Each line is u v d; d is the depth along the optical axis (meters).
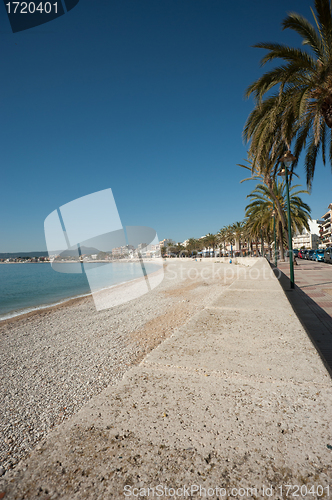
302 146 12.46
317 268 20.69
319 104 9.30
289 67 9.41
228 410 1.44
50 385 4.47
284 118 10.23
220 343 2.45
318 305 7.50
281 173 12.90
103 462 1.14
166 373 1.88
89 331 8.25
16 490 1.05
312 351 2.21
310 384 1.69
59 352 6.35
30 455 1.21
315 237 109.88
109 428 1.33
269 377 1.78
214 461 1.12
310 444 1.19
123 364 5.23
